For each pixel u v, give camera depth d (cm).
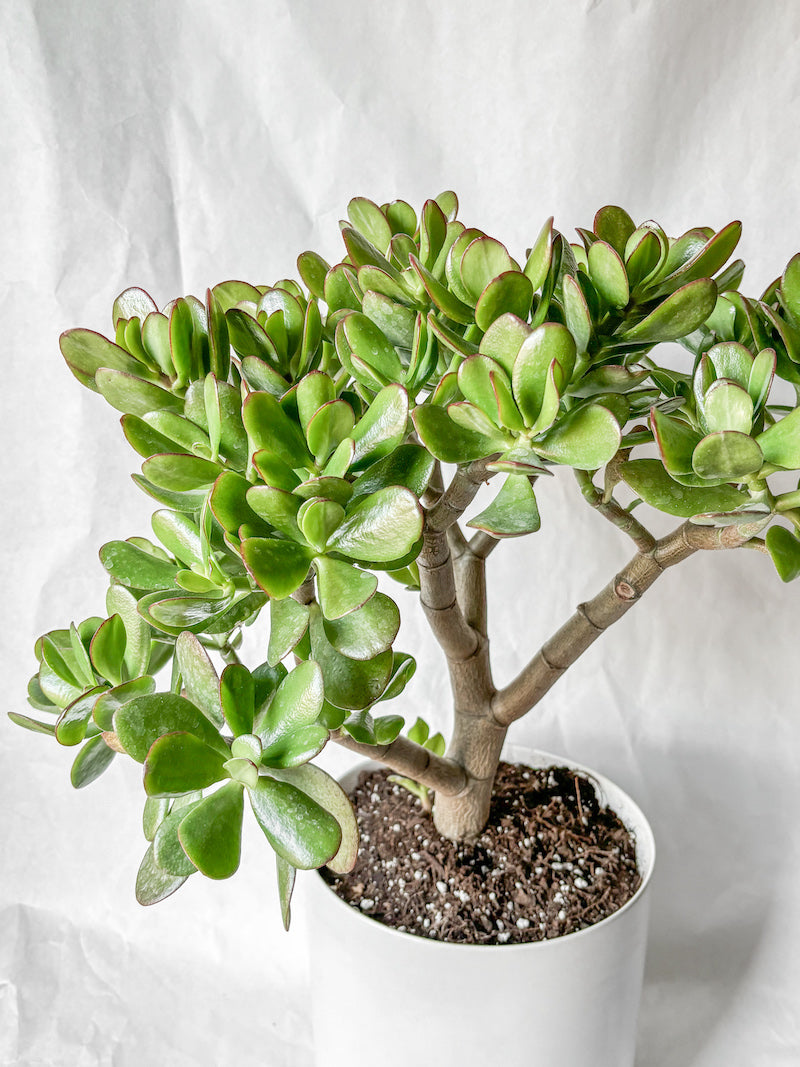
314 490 51
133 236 103
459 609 79
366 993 78
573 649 79
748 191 98
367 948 76
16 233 103
